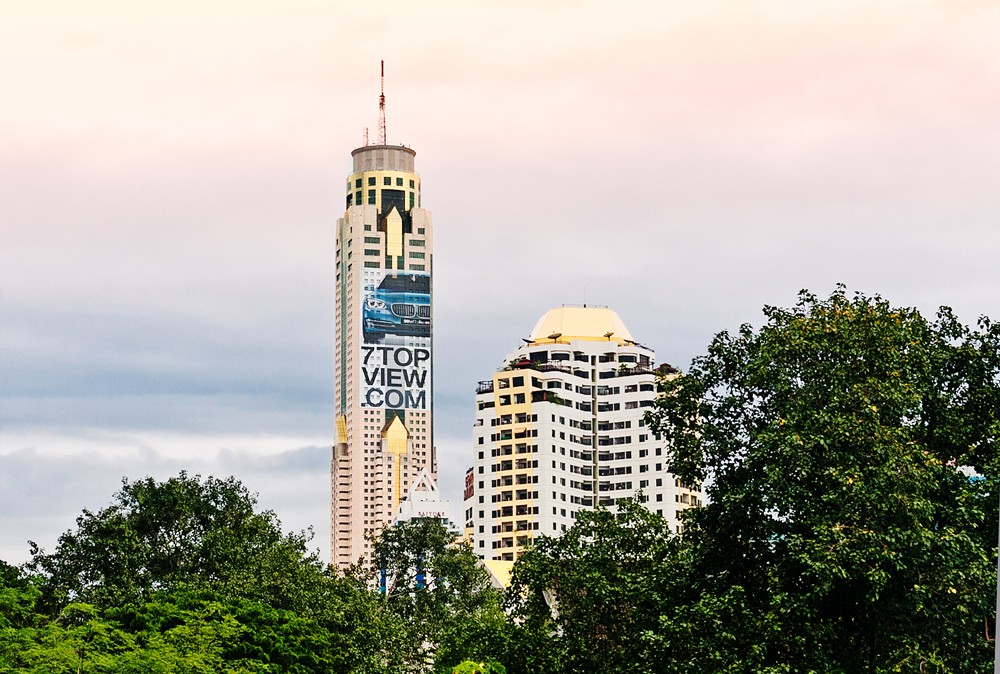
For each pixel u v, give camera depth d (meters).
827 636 94.75
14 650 101.81
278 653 122.81
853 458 94.19
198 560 156.12
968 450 101.62
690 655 96.25
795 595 95.06
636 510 123.94
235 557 155.50
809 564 90.44
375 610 158.12
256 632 123.06
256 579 149.62
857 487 91.81
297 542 164.62
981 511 95.31
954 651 94.19
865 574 90.06
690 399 105.12
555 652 119.81
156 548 157.50
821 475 94.44
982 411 102.81
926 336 104.75
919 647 93.06
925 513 91.56
